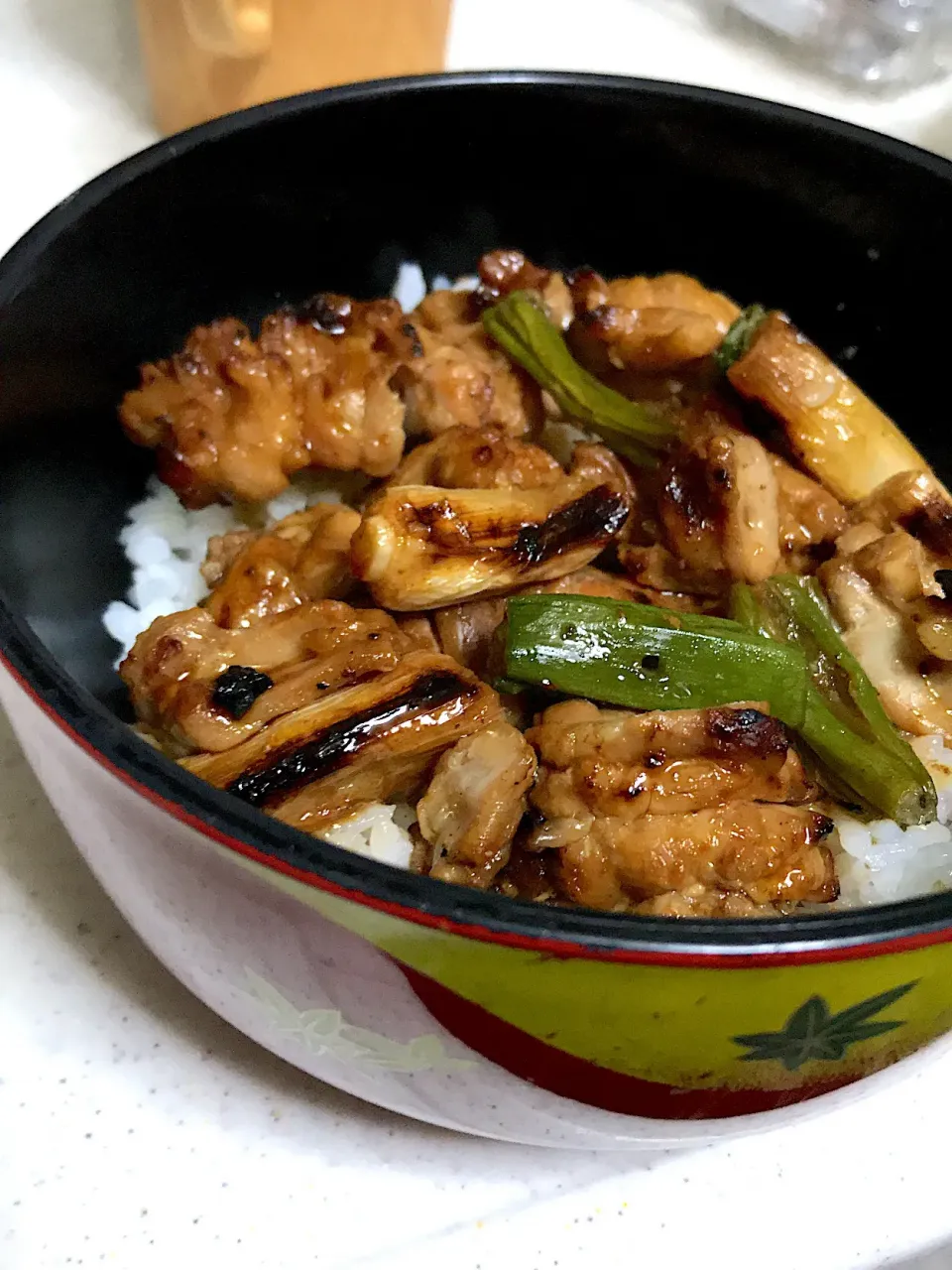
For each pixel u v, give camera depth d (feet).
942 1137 0.60
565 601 0.62
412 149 0.76
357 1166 0.56
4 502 0.56
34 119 1.00
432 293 0.82
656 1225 0.56
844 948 0.41
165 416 0.70
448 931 0.40
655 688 0.61
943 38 1.13
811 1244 0.56
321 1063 0.52
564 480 0.68
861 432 0.74
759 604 0.66
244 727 0.57
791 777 0.58
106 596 0.69
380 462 0.73
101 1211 0.54
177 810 0.41
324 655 0.60
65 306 0.62
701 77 1.12
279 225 0.75
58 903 0.61
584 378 0.76
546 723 0.59
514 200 0.81
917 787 0.60
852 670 0.64
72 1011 0.59
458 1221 0.55
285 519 0.72
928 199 0.73
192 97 0.97
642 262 0.85
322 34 0.92
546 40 1.12
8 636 0.45
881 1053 0.48
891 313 0.79
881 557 0.65
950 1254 0.61
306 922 0.42
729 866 0.55
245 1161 0.56
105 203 0.63
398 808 0.61
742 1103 0.49
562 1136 0.52
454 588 0.63
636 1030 0.43
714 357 0.77
